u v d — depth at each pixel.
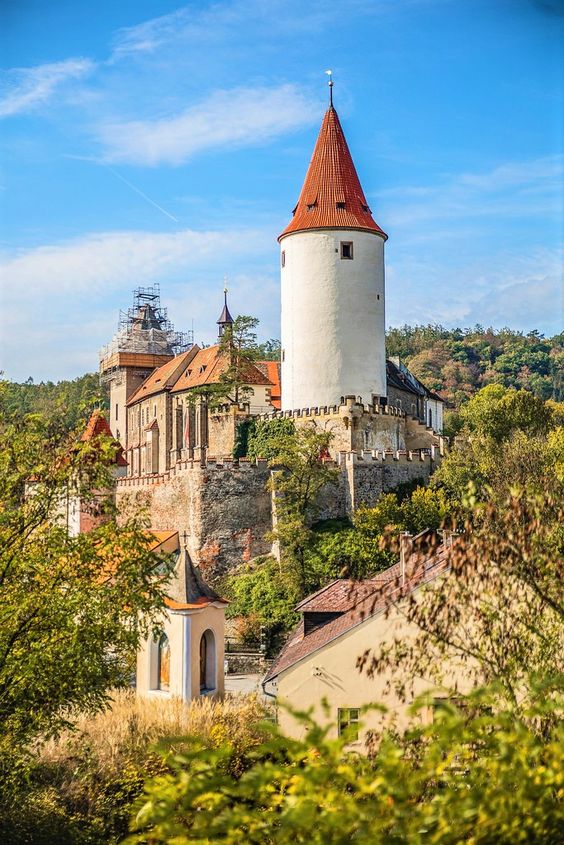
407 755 15.30
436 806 10.12
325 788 10.25
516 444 79.06
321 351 89.88
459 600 18.03
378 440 85.81
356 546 73.19
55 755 30.97
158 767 30.42
